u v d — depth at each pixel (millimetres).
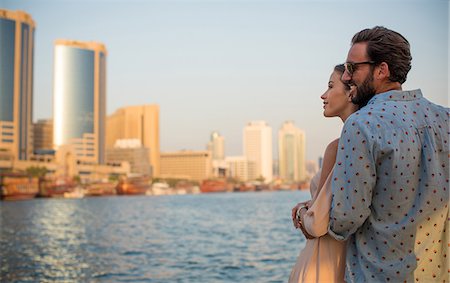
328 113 1408
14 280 6684
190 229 15516
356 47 1252
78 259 8992
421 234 1172
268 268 7809
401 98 1205
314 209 1211
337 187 1159
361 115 1164
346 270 1240
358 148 1138
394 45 1211
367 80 1239
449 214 1204
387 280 1154
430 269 1187
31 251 10211
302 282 1302
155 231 15055
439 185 1153
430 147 1161
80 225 17000
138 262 8633
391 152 1123
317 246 1292
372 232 1171
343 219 1153
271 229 14703
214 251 10148
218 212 21547
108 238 13055
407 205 1148
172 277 7137
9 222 17609
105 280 6824
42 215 20188
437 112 1215
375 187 1155
